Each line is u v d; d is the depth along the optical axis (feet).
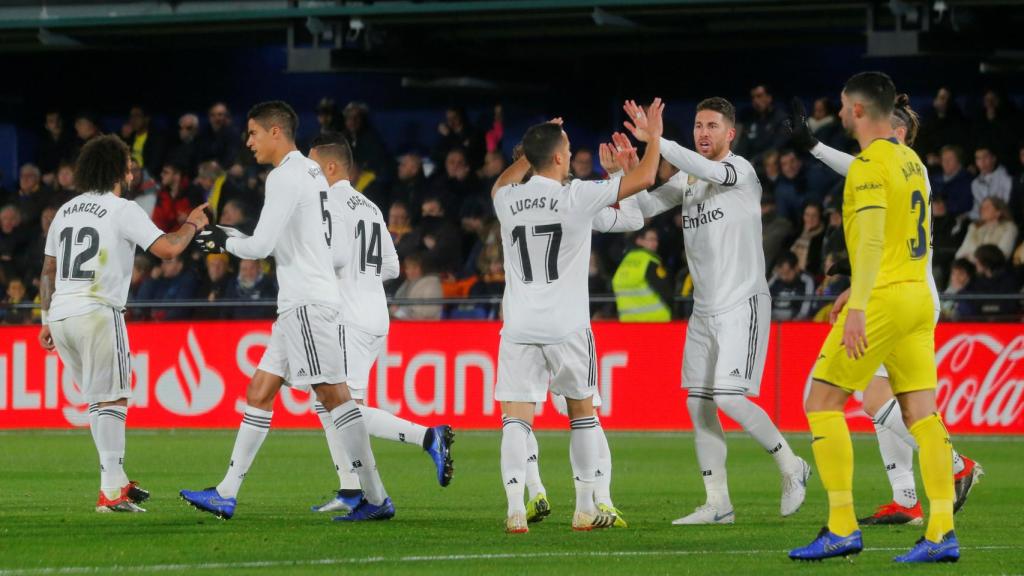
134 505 100.58
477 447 163.43
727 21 200.34
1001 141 199.52
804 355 175.42
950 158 197.57
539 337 86.63
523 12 192.54
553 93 237.25
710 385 96.73
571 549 80.94
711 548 81.82
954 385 171.22
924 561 75.82
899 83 226.58
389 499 96.37
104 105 249.34
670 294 183.73
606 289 194.70
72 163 228.84
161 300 203.51
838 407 76.18
